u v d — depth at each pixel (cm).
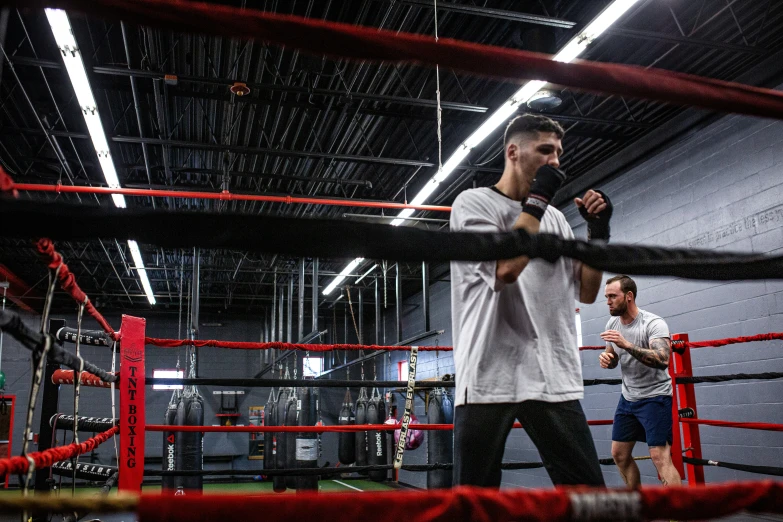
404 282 1326
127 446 271
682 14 531
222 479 1287
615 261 100
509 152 166
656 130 681
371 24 561
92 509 65
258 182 901
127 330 282
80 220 73
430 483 494
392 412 1099
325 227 81
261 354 1544
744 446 554
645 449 668
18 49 595
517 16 507
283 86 596
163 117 653
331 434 1522
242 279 1370
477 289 159
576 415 154
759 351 548
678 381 381
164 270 1262
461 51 82
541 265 163
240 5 528
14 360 1340
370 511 73
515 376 152
